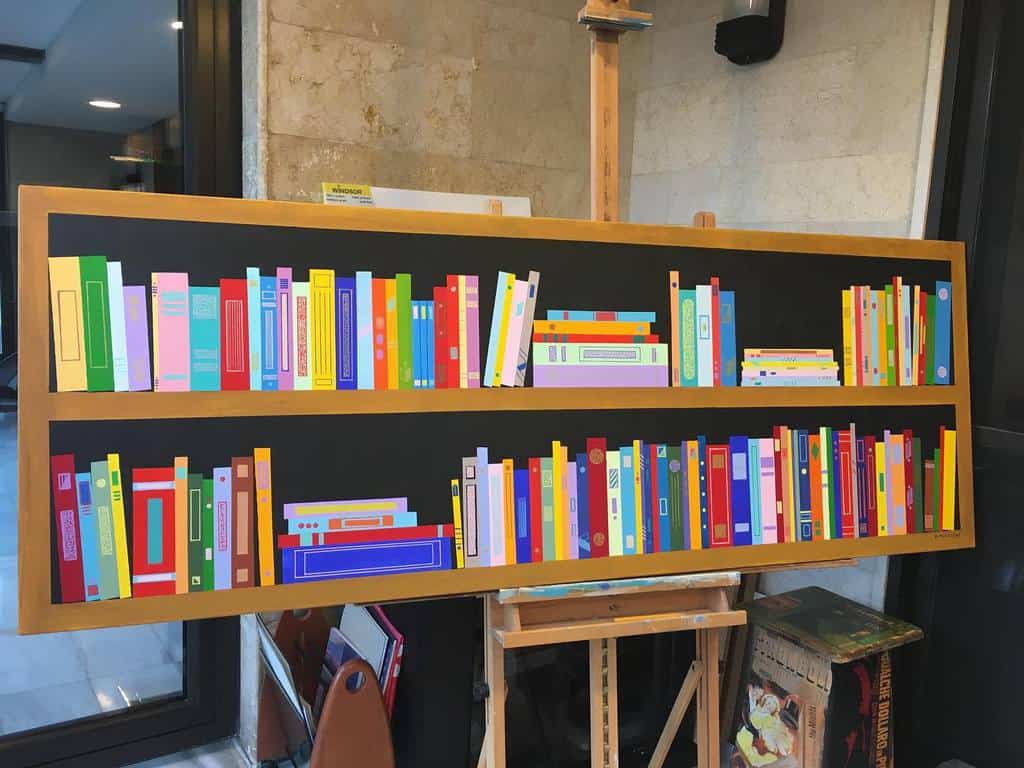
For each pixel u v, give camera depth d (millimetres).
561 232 1420
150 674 2150
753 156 2168
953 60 1723
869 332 1618
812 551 1574
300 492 1294
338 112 1907
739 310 1525
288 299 1284
